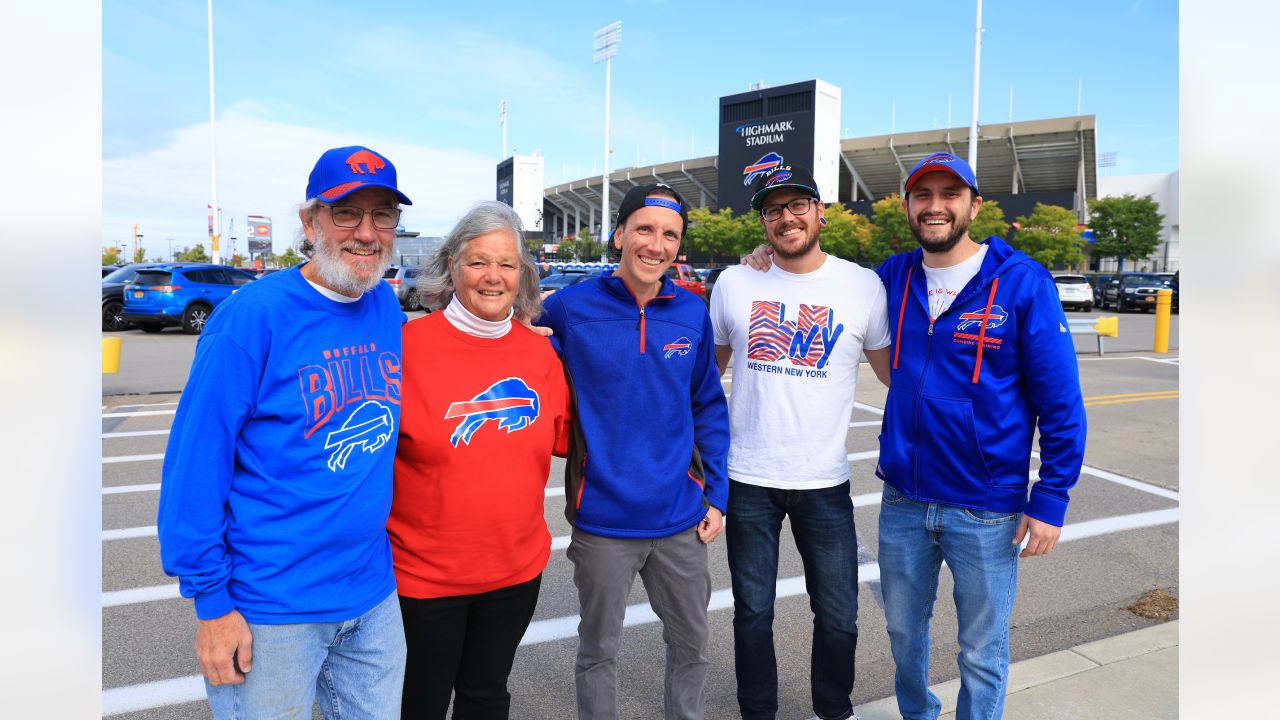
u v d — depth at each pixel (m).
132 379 10.17
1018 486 2.22
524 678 3.06
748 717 2.56
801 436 2.52
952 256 2.31
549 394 2.06
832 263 2.62
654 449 2.24
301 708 1.66
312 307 1.70
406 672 1.94
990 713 2.30
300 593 1.63
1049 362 2.12
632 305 2.25
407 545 1.89
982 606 2.26
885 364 2.69
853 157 77.44
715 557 4.38
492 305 1.89
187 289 15.82
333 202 1.64
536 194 95.38
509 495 1.91
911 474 2.34
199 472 1.52
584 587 2.27
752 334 2.59
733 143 75.81
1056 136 66.44
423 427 1.84
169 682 2.93
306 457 1.64
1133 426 7.81
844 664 2.57
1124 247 48.59
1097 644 3.19
